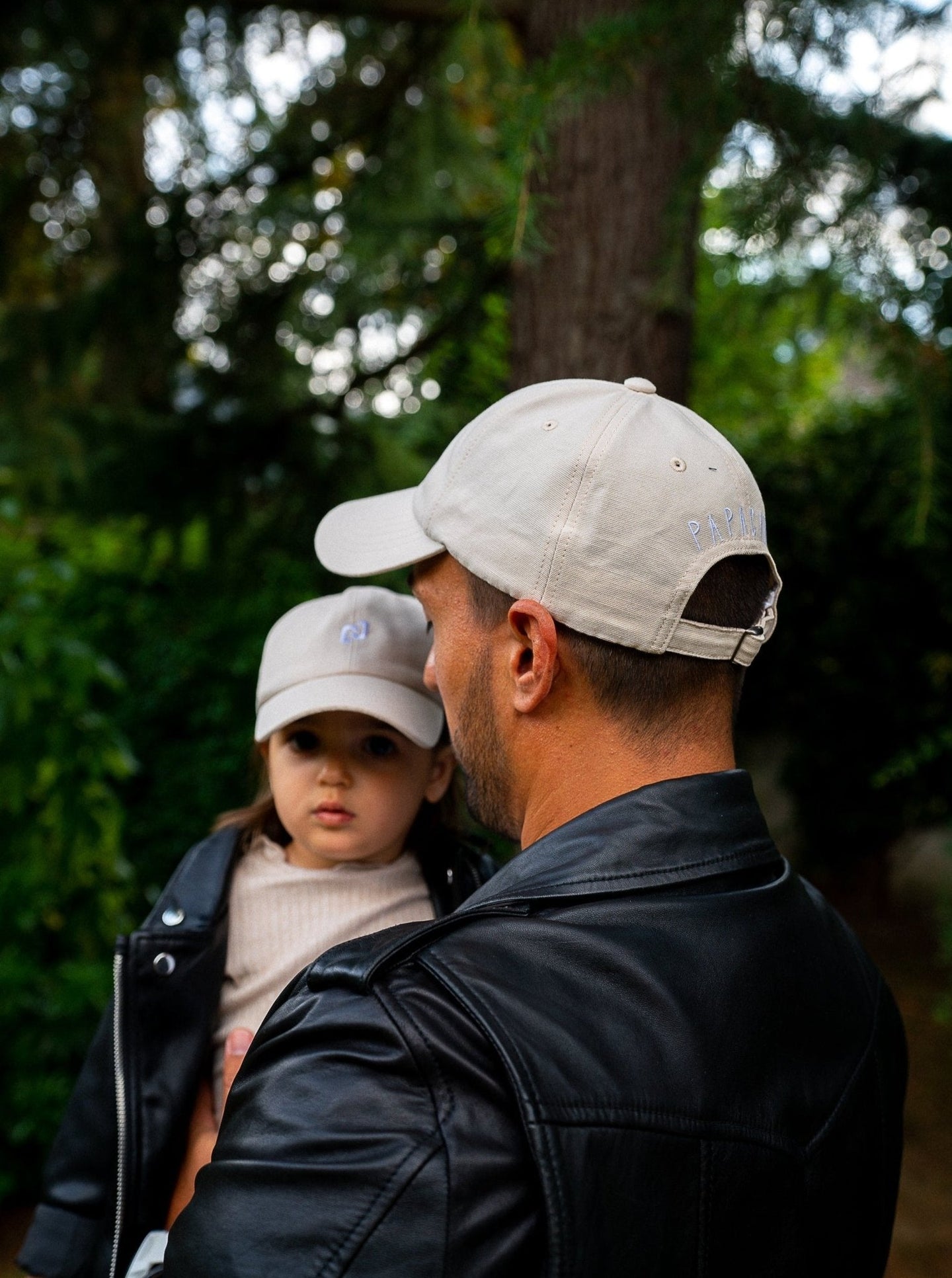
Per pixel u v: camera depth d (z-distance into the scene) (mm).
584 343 2268
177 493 3502
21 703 2607
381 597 1397
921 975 5535
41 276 3887
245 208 3502
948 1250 3324
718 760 833
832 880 6418
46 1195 1307
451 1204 595
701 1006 699
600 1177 609
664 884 754
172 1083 1230
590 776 819
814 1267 746
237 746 4367
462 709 887
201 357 3672
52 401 3469
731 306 2924
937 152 2416
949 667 5523
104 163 3643
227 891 1347
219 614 4410
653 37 1698
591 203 2248
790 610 5863
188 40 3488
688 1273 638
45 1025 3100
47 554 4715
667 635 797
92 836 2932
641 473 812
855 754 5980
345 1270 589
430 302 3424
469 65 3848
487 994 656
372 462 3697
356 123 3557
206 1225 632
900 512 4855
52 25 3143
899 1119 896
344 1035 667
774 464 5848
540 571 814
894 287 1940
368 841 1331
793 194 1878
